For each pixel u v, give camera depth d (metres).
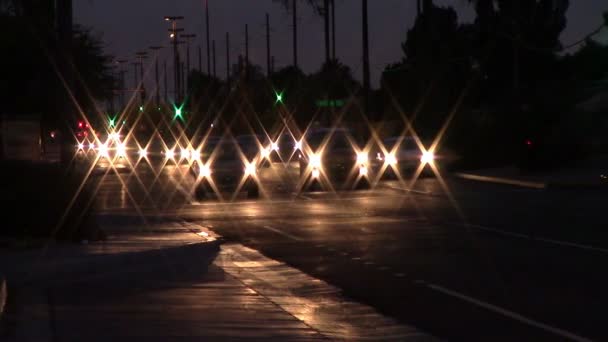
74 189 53.78
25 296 36.59
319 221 70.12
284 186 112.75
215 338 29.11
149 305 34.91
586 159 126.75
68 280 41.38
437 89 152.25
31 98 121.31
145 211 82.25
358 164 107.31
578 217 67.56
